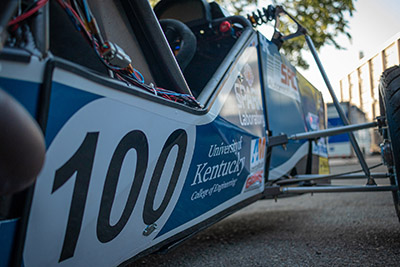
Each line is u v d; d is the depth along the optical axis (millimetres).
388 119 2133
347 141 18156
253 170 2504
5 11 667
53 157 996
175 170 1620
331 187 2680
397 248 2100
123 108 1225
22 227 946
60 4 1183
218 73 2223
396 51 2738
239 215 4176
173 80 1799
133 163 1324
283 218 3666
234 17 2918
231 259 2213
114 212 1285
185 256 2367
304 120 3650
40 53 927
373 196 4621
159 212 1569
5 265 938
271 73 3014
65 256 1126
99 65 1307
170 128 1529
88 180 1132
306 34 3279
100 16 1467
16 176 688
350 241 2367
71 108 1021
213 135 1940
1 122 647
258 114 2650
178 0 2992
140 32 1682
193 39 2480
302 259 2062
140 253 1512
